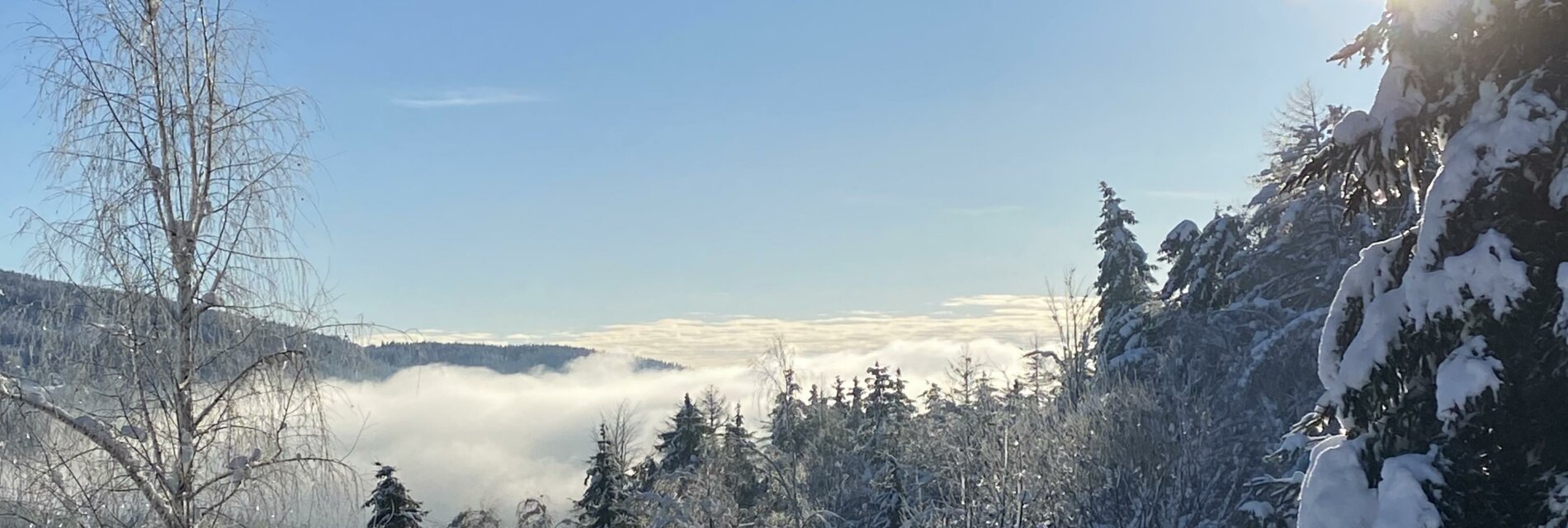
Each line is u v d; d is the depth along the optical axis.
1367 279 8.91
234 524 10.87
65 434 10.47
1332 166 9.27
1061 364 31.34
